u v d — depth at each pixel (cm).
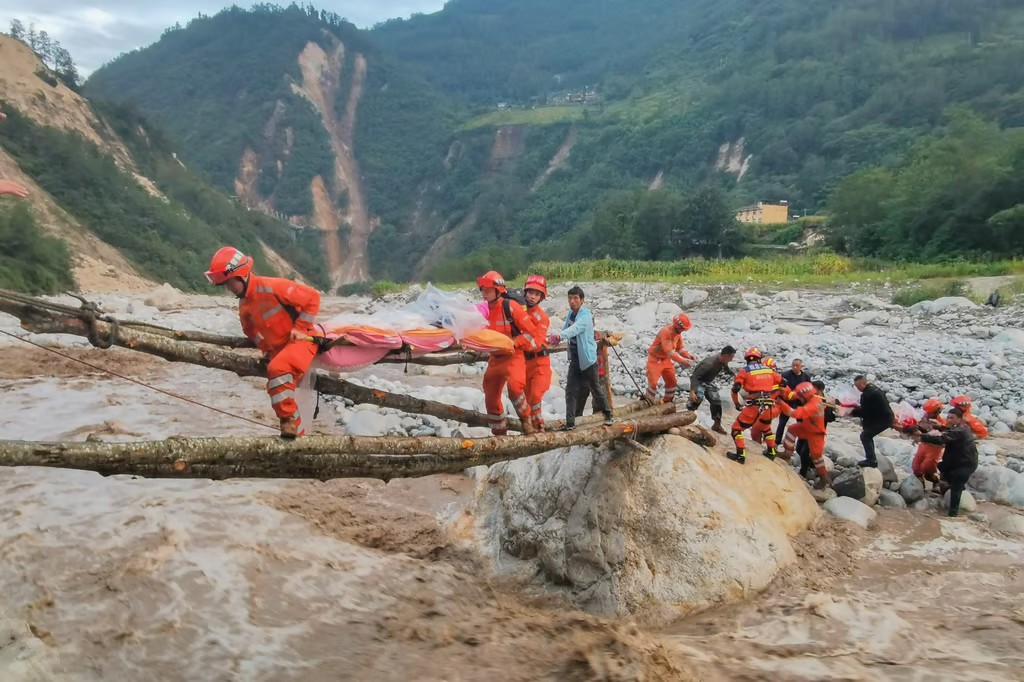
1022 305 2233
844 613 709
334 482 1054
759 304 2688
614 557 773
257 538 836
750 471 912
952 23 13238
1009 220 3244
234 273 575
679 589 751
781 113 11650
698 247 6006
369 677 623
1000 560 854
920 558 858
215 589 734
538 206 13588
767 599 752
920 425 1058
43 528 814
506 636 700
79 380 1548
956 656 639
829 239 5106
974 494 1066
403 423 1289
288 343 596
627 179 12731
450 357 727
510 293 756
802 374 1167
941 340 1930
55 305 529
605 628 696
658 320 2450
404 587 788
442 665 642
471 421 774
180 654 641
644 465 824
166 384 1569
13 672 596
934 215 3706
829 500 984
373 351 647
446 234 15225
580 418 891
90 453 505
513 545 862
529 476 891
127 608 692
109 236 6438
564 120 16200
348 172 18438
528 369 772
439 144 18425
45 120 7431
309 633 687
